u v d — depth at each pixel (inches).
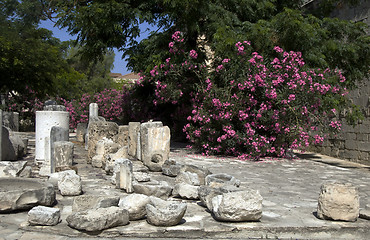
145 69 575.2
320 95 453.1
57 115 348.8
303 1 603.2
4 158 361.1
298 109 450.0
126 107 844.6
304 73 447.8
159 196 228.5
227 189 204.1
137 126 427.2
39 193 198.1
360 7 579.5
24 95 1104.2
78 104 1064.8
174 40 518.6
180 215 173.2
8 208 189.6
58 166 289.1
